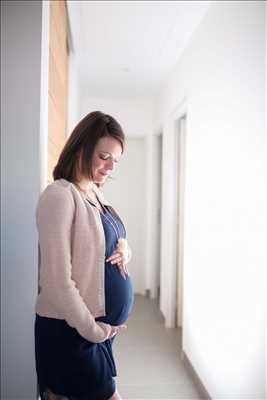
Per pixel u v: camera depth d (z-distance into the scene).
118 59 3.31
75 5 2.31
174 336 3.33
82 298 1.07
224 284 1.94
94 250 1.09
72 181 1.17
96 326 1.04
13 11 1.37
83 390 1.10
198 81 2.55
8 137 1.37
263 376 1.49
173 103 3.45
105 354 1.16
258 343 1.54
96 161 1.15
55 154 1.97
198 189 2.51
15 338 1.37
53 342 1.08
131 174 4.99
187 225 2.81
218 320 2.03
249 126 1.66
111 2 2.30
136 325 3.62
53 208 1.02
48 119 1.67
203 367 2.28
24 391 1.37
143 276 4.95
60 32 2.08
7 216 1.37
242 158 1.73
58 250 1.00
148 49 3.06
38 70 1.38
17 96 1.37
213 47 2.21
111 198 4.98
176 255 3.56
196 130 2.59
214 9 2.21
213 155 2.18
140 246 4.99
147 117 4.71
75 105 3.29
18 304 1.37
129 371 2.59
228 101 1.94
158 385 2.39
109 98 4.66
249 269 1.63
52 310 1.08
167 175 3.77
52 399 1.12
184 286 2.86
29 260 1.38
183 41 2.87
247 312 1.64
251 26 1.66
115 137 1.16
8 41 1.37
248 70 1.68
